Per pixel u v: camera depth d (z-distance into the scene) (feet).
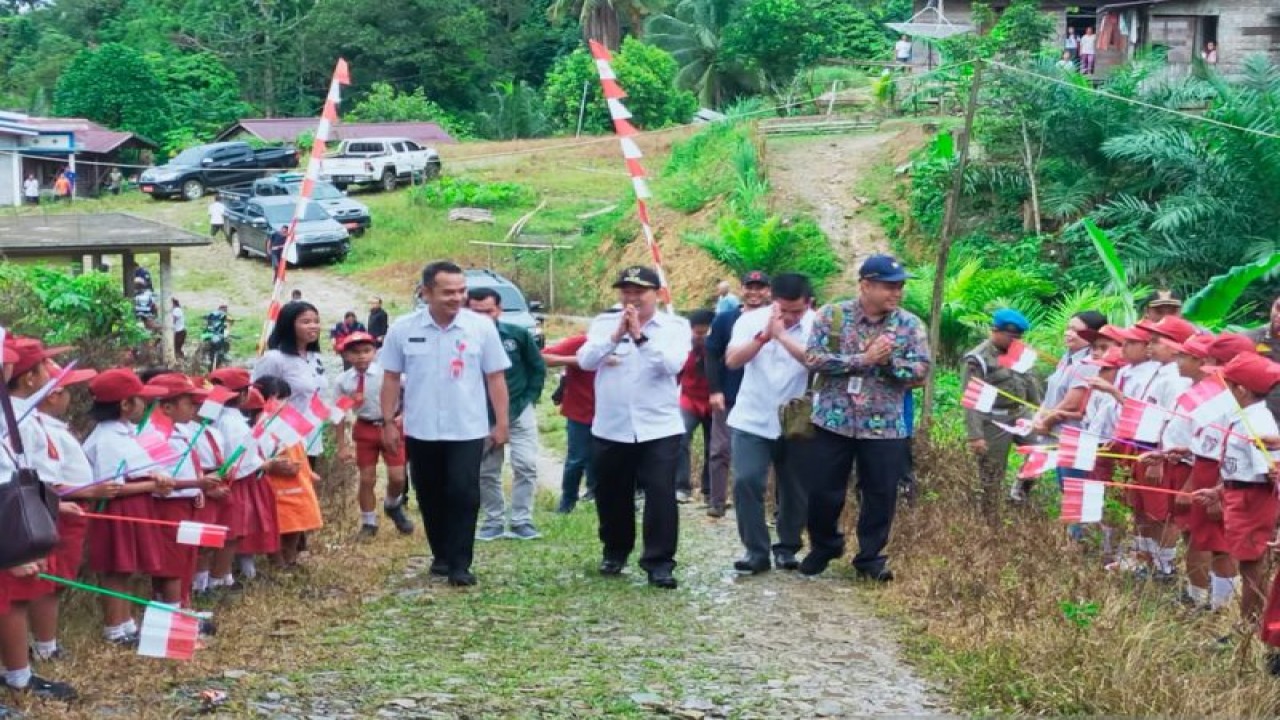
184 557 25.40
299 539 33.32
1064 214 88.02
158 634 20.18
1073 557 29.04
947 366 74.95
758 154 111.24
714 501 42.27
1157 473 28.45
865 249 96.37
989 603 25.89
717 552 36.11
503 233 123.54
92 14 232.53
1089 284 75.61
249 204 124.77
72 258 75.31
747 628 27.14
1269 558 25.04
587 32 197.47
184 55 208.64
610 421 31.37
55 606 23.15
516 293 86.17
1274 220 79.51
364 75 209.87
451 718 21.18
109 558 24.43
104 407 24.59
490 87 213.25
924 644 25.29
